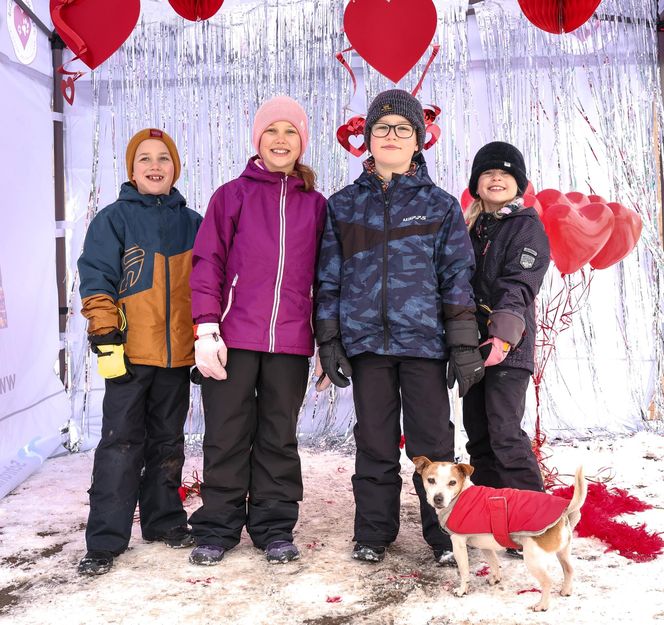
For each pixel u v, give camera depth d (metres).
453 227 2.23
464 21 3.94
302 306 2.31
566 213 2.76
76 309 4.07
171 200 2.45
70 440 3.90
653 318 4.00
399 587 1.98
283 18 3.98
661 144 3.97
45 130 3.88
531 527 1.77
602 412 4.04
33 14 3.62
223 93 4.02
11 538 2.49
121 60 4.00
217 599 1.92
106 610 1.86
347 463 3.52
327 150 3.98
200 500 2.95
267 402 2.30
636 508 2.63
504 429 2.21
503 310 2.18
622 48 3.98
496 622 1.74
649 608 1.79
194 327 2.25
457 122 3.96
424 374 2.21
